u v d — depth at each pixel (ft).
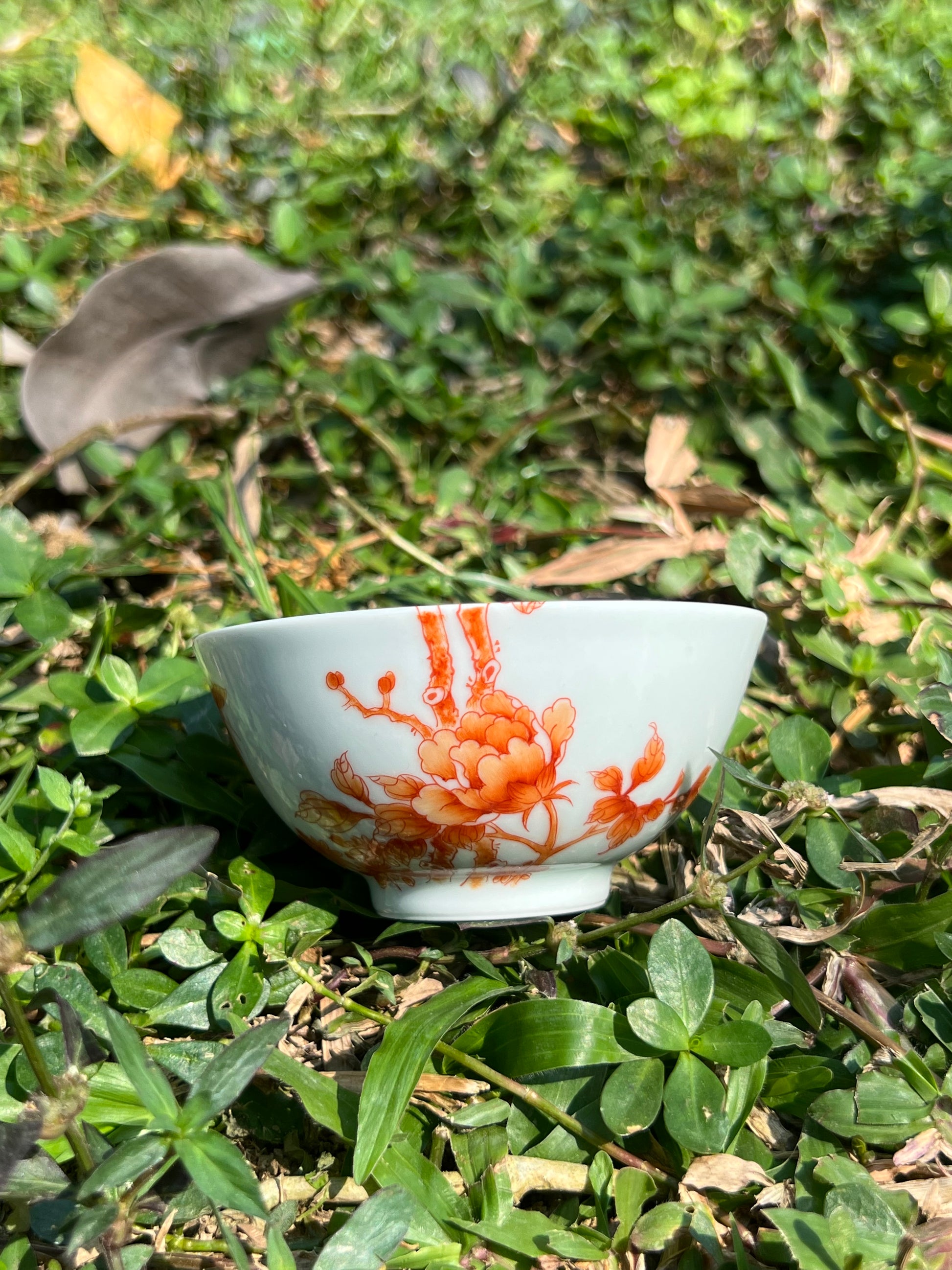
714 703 0.52
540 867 0.52
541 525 0.94
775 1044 0.52
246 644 0.49
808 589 0.80
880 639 0.80
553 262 1.15
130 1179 0.36
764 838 0.62
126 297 0.83
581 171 1.29
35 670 0.78
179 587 0.86
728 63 1.29
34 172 1.09
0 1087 0.47
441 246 1.19
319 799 0.51
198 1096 0.38
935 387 1.02
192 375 0.92
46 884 0.61
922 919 0.55
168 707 0.69
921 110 1.25
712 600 0.88
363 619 0.46
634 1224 0.45
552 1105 0.49
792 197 1.15
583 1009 0.51
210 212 1.11
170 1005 0.54
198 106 1.19
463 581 0.83
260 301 0.87
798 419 1.01
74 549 0.73
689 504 0.96
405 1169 0.47
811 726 0.64
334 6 1.31
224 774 0.68
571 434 1.07
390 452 0.97
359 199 1.17
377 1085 0.48
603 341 1.09
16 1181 0.39
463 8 1.35
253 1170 0.51
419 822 0.49
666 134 1.22
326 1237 0.47
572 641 0.46
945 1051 0.53
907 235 1.11
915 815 0.62
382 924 0.63
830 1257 0.40
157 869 0.41
